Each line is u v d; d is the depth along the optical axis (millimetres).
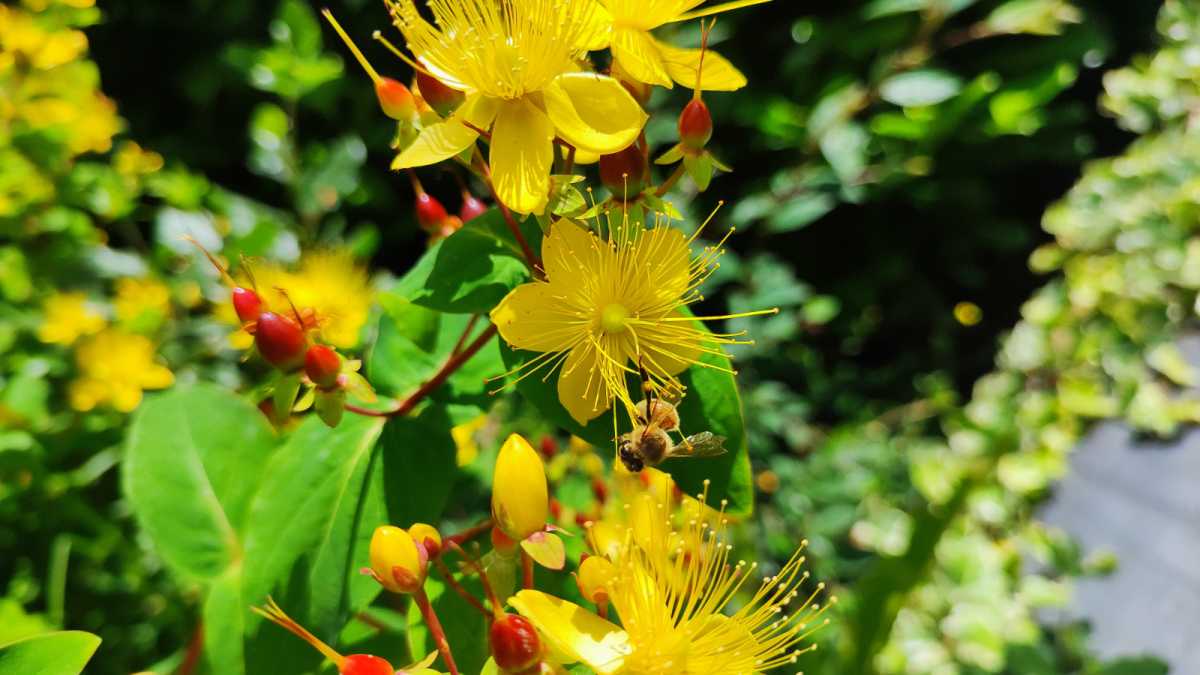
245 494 349
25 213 471
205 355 503
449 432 327
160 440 349
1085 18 821
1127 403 671
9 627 391
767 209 657
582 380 301
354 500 318
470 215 340
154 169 543
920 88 642
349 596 311
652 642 288
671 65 306
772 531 570
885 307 911
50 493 430
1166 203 735
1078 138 839
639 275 300
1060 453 660
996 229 875
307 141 785
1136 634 515
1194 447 622
